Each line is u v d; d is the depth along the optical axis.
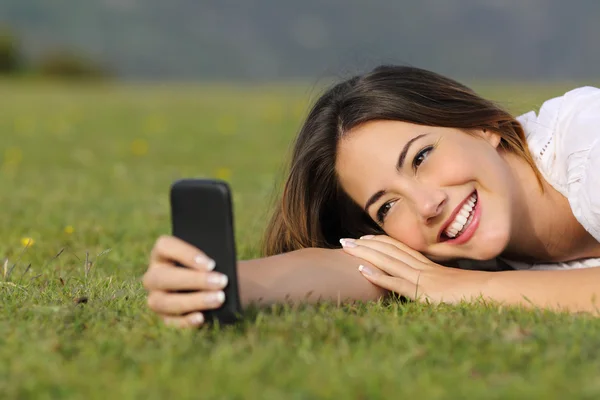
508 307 2.50
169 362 1.93
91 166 9.13
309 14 126.44
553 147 3.13
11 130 13.28
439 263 3.14
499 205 2.91
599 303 2.54
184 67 104.00
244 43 116.00
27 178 7.91
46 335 2.25
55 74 38.97
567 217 3.19
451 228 2.90
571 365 1.89
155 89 27.05
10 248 4.08
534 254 3.25
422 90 3.09
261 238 3.96
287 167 3.68
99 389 1.83
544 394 1.69
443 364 1.93
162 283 2.21
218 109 16.33
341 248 3.24
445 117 3.02
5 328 2.31
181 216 2.19
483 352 1.99
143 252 4.00
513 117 3.16
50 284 3.06
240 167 8.75
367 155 3.01
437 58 77.06
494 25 97.94
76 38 113.31
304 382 1.80
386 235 3.14
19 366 1.97
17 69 38.28
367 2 123.75
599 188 2.92
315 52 117.12
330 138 3.17
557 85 17.36
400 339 2.10
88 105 18.05
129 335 2.22
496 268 3.20
